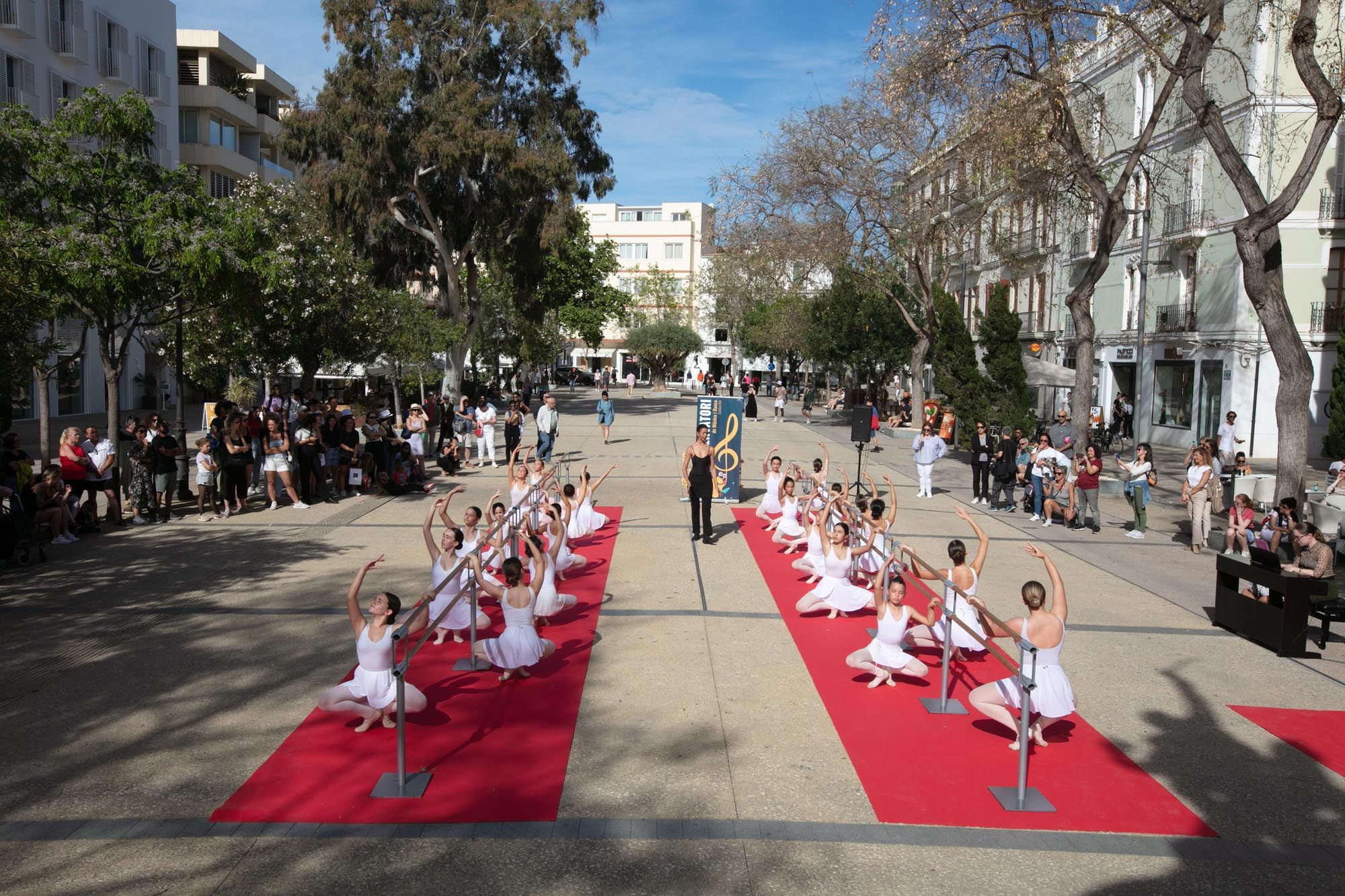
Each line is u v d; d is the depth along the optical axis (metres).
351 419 18.50
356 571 12.09
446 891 5.04
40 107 32.75
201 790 6.15
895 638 8.15
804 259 30.92
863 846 5.57
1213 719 7.73
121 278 14.23
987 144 18.86
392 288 35.59
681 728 7.24
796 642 9.42
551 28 33.44
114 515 15.14
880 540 11.05
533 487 12.05
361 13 30.34
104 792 6.11
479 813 5.88
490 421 23.91
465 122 30.31
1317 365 27.20
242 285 16.88
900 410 39.84
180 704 7.59
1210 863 5.50
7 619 9.84
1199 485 14.55
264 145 54.53
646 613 10.40
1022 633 6.95
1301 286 26.95
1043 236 38.09
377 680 7.06
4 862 5.27
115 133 15.52
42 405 18.00
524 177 32.47
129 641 9.19
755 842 5.59
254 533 14.61
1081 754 6.96
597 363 98.81
